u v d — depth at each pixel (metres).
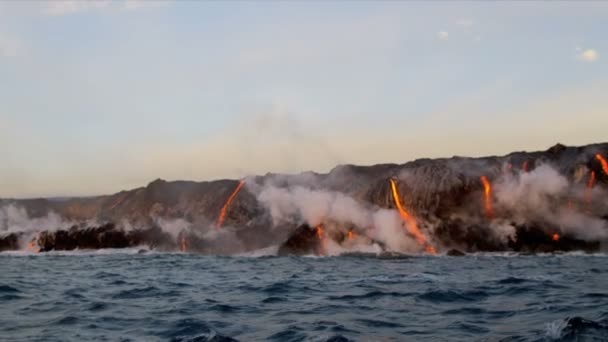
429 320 12.46
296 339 10.91
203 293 16.88
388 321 12.41
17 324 12.59
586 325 11.05
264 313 13.59
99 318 13.10
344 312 13.52
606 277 18.75
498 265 22.92
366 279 19.14
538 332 10.90
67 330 11.94
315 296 15.99
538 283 17.42
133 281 19.86
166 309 14.19
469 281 18.11
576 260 24.48
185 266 24.80
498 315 12.81
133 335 11.42
